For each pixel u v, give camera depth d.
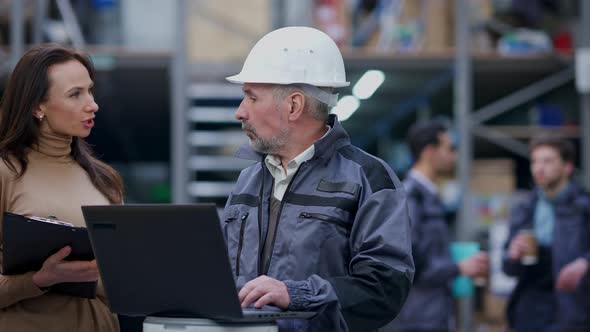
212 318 3.18
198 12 9.19
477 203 8.73
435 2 8.95
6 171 3.75
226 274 3.05
